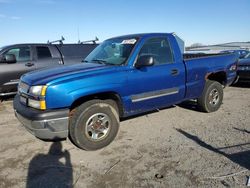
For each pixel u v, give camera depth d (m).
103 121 4.10
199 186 3.00
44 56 8.14
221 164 3.50
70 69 4.19
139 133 4.76
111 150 4.05
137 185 3.06
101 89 3.94
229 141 4.27
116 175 3.30
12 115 6.11
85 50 9.16
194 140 4.36
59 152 4.02
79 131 3.89
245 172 3.27
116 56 4.62
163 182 3.11
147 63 4.20
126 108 4.38
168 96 4.92
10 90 7.49
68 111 3.71
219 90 5.99
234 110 6.20
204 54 6.68
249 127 4.93
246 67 8.98
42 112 3.60
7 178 3.29
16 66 7.50
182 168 3.42
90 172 3.40
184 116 5.73
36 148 4.17
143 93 4.50
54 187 3.08
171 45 4.99
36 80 3.85
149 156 3.80
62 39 8.73
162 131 4.83
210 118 5.57
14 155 3.94
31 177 3.31
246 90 8.88
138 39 4.59
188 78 5.19
